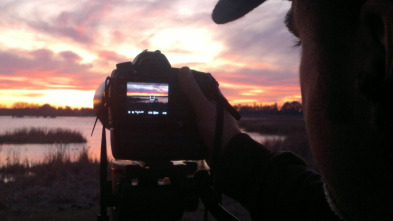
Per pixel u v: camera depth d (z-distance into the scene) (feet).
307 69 1.24
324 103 1.12
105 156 3.84
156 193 4.00
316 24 1.15
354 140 1.03
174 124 4.27
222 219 2.62
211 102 2.64
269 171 1.91
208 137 2.37
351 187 1.10
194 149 4.29
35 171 34.12
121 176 4.55
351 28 1.05
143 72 4.32
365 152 1.02
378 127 0.94
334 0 1.09
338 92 1.07
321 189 1.65
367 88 0.93
